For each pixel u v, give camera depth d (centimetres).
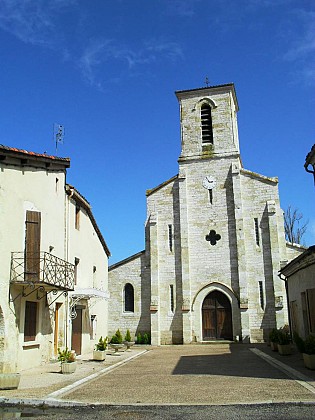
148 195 3506
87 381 1457
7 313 1586
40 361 1811
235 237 3256
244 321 3070
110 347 2773
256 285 3142
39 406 1104
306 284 1956
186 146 3512
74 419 956
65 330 2064
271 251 3142
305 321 2045
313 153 1617
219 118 3512
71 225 2228
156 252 3366
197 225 3344
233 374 1523
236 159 3400
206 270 3253
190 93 3600
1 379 1294
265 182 3284
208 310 3209
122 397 1176
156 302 3266
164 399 1134
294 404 1024
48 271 1789
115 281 3456
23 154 1738
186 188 3428
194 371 1652
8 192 1675
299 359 1858
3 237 1617
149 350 2758
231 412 976
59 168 2012
